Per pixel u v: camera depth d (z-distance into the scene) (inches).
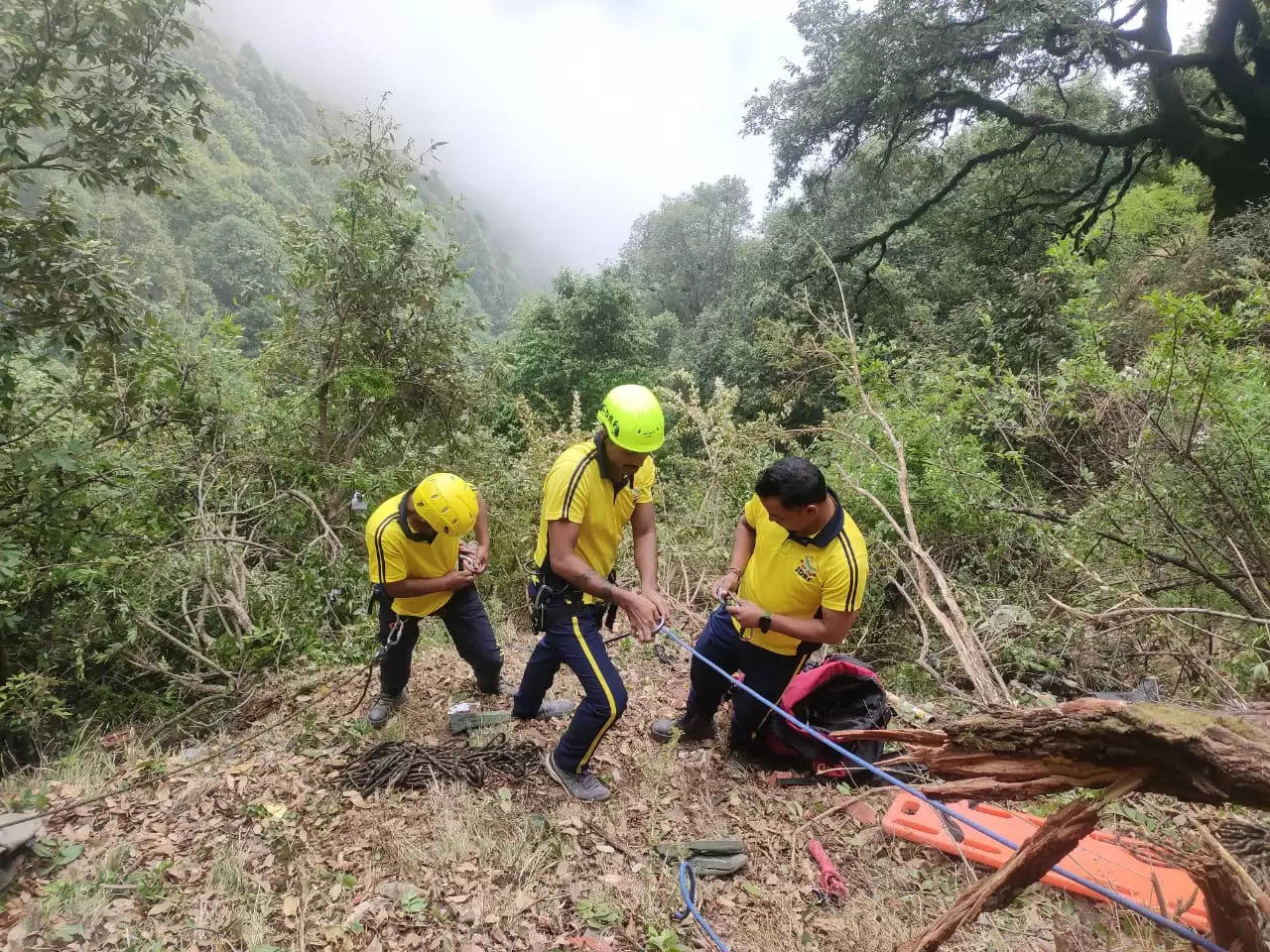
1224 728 52.2
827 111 616.1
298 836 111.0
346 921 92.9
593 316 781.3
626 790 125.1
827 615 114.1
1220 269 320.2
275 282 284.8
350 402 296.8
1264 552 141.6
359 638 189.6
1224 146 518.6
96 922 92.5
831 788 121.7
